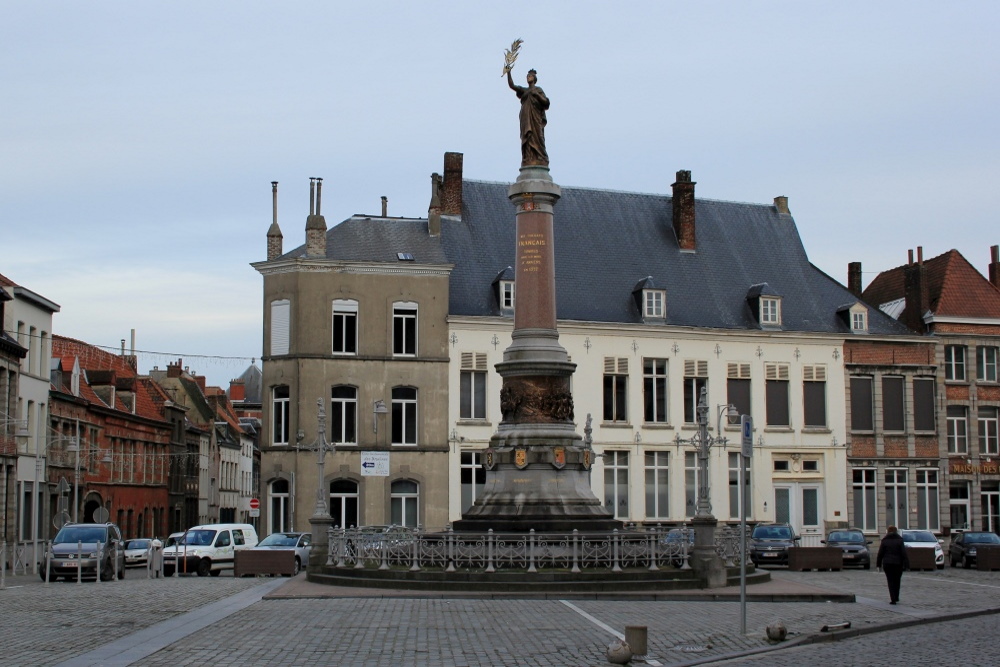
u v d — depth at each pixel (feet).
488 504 104.47
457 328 176.04
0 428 170.09
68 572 123.75
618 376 182.91
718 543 104.58
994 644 66.08
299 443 169.68
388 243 178.81
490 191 194.08
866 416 193.67
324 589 95.55
